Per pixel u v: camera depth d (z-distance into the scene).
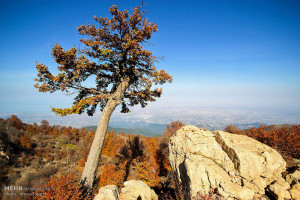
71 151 58.28
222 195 5.66
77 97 9.43
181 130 10.95
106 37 8.51
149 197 7.82
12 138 52.25
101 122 8.68
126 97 10.54
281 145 9.77
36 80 7.83
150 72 9.37
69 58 7.45
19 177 32.03
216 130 9.27
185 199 7.29
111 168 26.52
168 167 25.38
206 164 6.96
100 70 8.93
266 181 6.19
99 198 6.69
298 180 5.84
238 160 6.68
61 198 5.31
